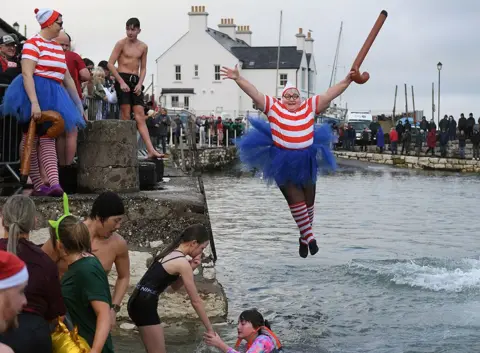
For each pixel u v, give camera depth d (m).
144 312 7.62
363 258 16.03
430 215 25.11
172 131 41.47
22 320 5.30
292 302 11.98
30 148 9.50
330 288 13.06
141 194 10.37
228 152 52.66
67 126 9.80
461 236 20.02
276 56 79.62
